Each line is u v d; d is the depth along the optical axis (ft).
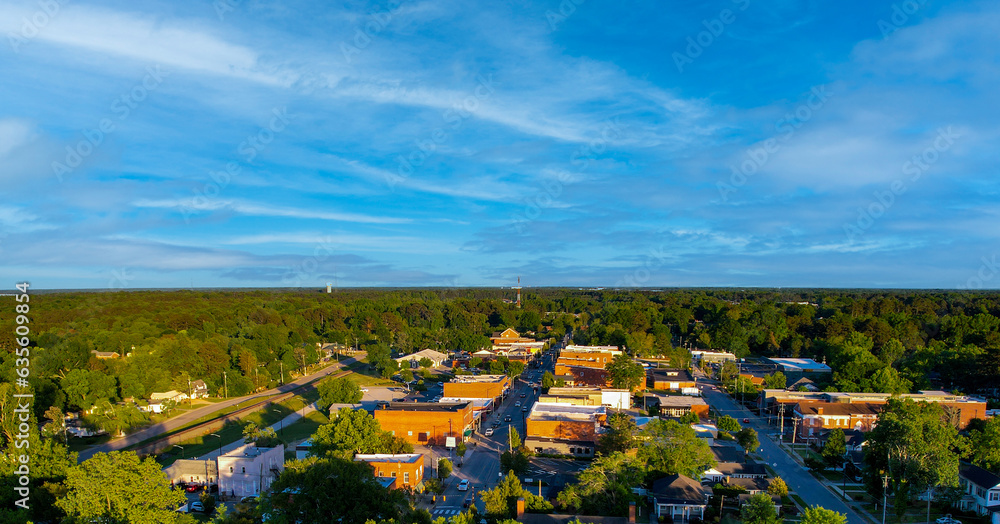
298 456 320.50
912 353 571.28
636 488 260.21
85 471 181.16
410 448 298.35
